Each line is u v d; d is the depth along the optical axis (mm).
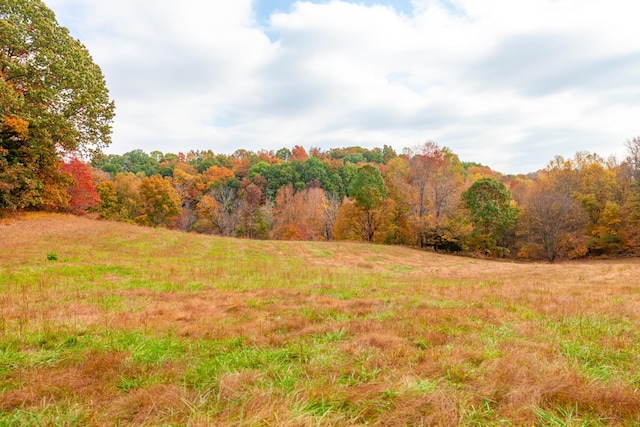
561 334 5336
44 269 12320
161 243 22297
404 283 12664
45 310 6988
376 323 6109
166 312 7117
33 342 5004
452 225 36969
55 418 2922
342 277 14664
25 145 22375
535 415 2912
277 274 14742
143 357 4430
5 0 18984
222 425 2738
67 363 4301
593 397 3164
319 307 7637
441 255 34406
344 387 3477
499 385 3441
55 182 25844
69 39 21688
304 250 27266
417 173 39844
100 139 24953
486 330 5637
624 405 3033
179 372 3984
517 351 4398
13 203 22016
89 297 8531
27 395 3324
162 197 51062
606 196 39156
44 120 19984
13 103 17953
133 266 14336
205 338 5387
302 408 2971
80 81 21078
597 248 37156
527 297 8688
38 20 19953
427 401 3086
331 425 2738
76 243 18812
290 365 4188
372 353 4543
